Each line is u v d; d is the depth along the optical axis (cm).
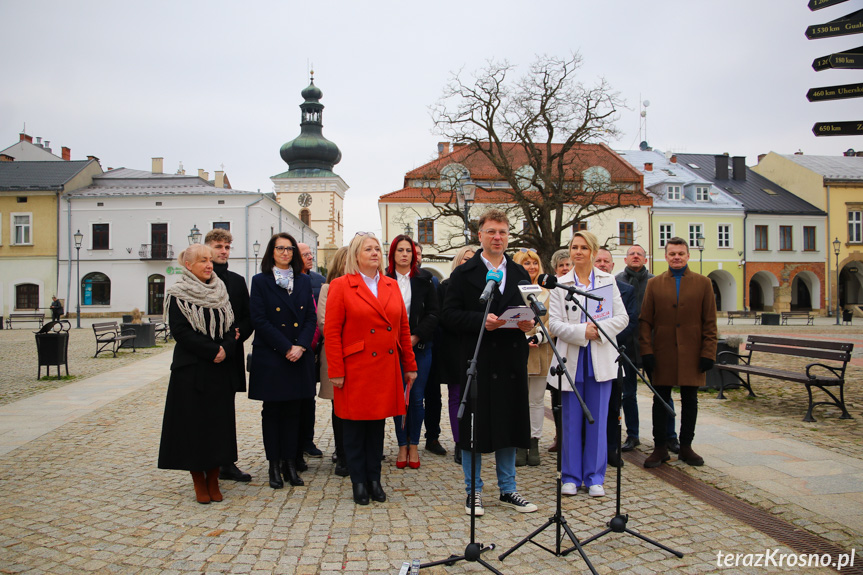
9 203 4450
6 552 353
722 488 471
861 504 434
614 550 359
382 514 421
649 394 949
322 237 7025
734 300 4338
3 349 1873
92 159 4909
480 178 3572
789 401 875
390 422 777
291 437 496
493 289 407
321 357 548
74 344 2047
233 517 414
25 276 4434
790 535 381
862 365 1299
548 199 2455
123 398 928
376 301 452
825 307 4447
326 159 7206
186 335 428
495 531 389
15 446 618
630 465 543
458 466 556
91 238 4438
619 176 4031
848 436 646
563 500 450
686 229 4247
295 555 351
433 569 333
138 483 491
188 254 448
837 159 5006
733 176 4828
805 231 4444
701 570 333
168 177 4903
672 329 542
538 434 555
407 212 3775
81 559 345
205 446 430
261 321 482
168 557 348
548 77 2481
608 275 483
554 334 480
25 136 5356
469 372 330
